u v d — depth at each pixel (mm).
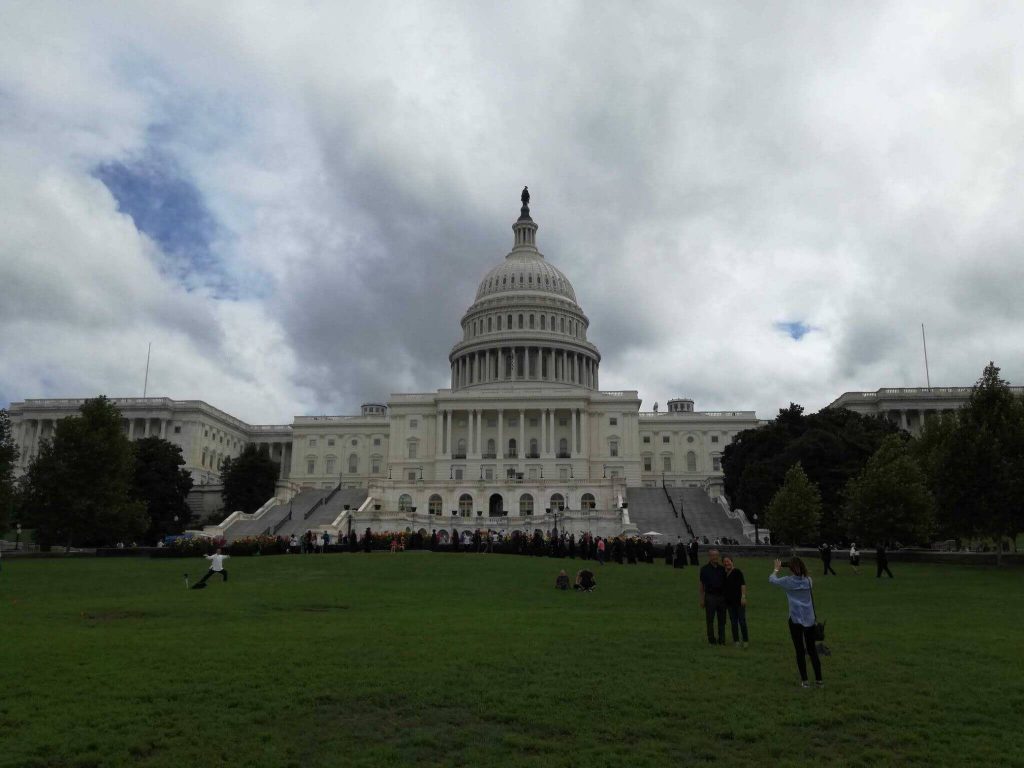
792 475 79125
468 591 39406
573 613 30594
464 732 14953
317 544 74625
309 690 17422
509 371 174750
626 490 125938
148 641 23328
